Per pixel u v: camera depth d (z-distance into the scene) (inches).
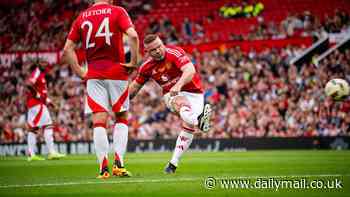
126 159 2027.6
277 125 3102.9
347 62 3277.6
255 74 3361.2
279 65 3405.5
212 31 4148.6
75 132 3326.8
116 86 1106.7
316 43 3523.6
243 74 3383.4
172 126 3240.7
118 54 1106.7
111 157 2250.2
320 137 2844.5
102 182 996.6
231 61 3474.4
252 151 2758.4
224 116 3211.1
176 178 1069.1
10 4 4527.6
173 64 1213.7
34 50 4023.1
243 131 3139.8
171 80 1241.4
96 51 1101.7
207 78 3422.7
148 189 885.8
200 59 3570.4
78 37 1127.0
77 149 3083.2
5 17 4399.6
